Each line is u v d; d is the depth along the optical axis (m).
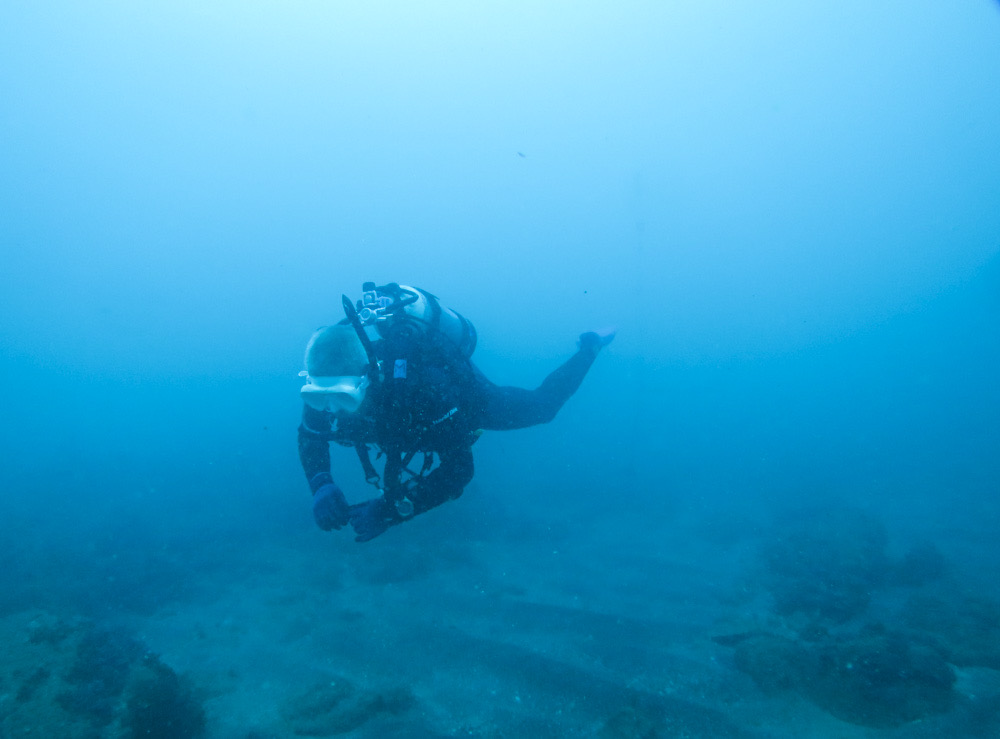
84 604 6.21
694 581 5.91
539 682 3.71
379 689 3.76
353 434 2.90
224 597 6.28
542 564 6.66
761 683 3.57
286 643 4.75
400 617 5.09
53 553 8.35
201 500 12.12
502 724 3.26
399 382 2.68
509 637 4.46
